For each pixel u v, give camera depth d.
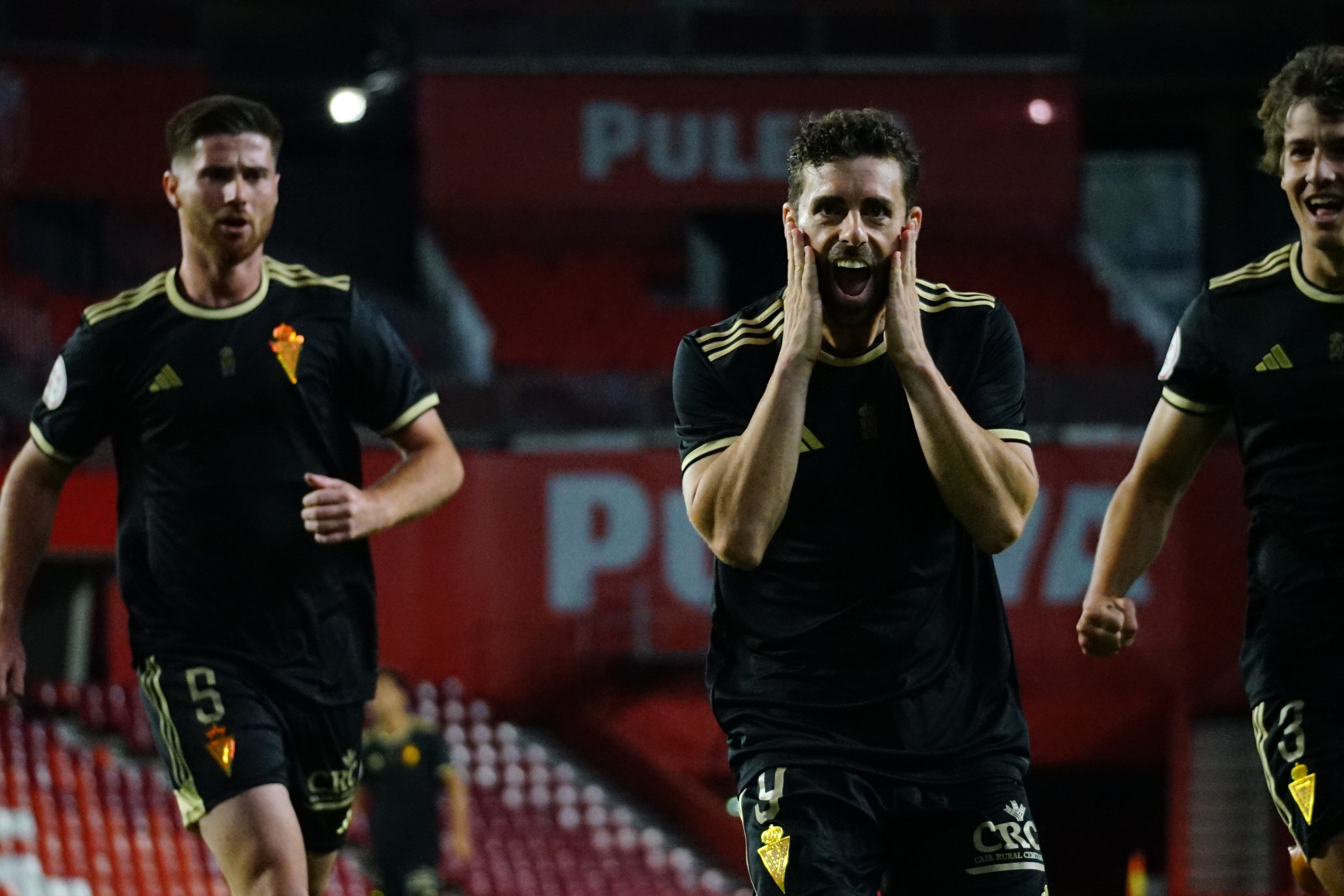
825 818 9.62
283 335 12.38
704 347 10.38
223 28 71.56
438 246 65.38
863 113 9.74
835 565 9.84
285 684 12.21
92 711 43.59
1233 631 52.31
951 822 9.76
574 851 44.59
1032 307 64.06
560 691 51.22
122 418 12.40
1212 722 52.06
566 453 51.88
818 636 9.85
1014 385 10.25
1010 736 9.92
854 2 66.38
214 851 11.91
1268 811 50.88
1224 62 73.19
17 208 63.03
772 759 9.77
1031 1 66.62
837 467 9.84
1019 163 66.56
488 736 48.66
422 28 65.25
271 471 12.30
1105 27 73.00
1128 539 11.66
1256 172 71.75
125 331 12.33
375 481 48.06
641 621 51.56
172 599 12.27
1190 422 11.34
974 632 10.06
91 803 37.81
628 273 65.38
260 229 12.23
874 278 9.70
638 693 51.44
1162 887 56.97
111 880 34.97
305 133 72.19
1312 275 10.82
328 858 13.04
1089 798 56.88
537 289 63.91
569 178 65.44
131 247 64.50
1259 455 11.00
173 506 12.25
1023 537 52.47
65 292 58.50
